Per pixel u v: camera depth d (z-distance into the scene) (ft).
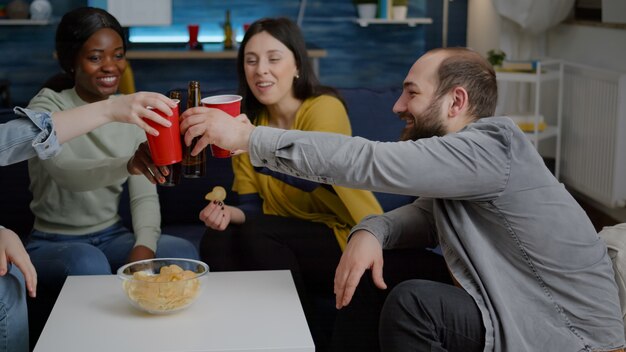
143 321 4.33
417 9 10.69
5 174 7.25
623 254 4.73
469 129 4.47
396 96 7.55
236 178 6.63
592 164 9.20
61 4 9.78
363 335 5.44
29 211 7.29
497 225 4.46
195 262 4.77
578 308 4.43
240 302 4.58
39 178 6.37
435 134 4.78
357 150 4.29
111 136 6.40
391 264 5.99
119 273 4.62
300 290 5.92
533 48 10.21
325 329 5.97
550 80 9.76
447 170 4.25
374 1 10.65
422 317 4.28
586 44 9.55
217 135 4.38
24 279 4.85
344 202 6.18
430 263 6.05
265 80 6.44
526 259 4.44
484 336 4.31
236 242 6.19
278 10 10.59
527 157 4.38
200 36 10.36
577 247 4.41
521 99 9.93
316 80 6.61
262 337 4.15
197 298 4.46
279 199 6.41
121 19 9.99
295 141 4.34
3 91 9.72
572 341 4.39
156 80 9.78
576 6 9.86
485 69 4.80
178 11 10.21
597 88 9.10
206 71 9.83
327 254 6.18
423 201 5.12
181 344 4.05
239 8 10.44
